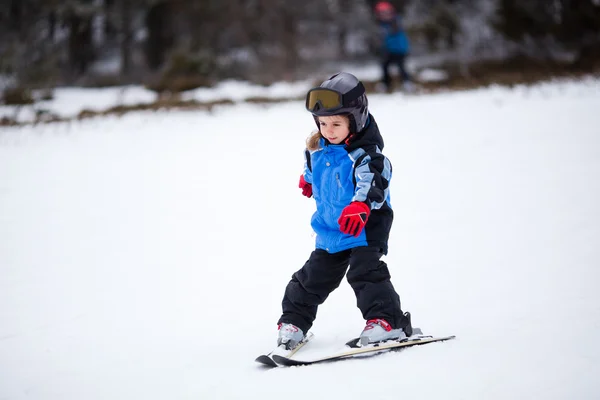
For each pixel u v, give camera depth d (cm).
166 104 2742
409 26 4031
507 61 3216
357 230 500
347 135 533
